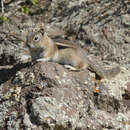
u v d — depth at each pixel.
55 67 10.47
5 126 9.29
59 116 9.25
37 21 14.80
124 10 14.27
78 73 10.84
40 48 10.88
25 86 10.02
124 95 11.27
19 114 9.35
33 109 9.23
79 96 10.18
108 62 12.75
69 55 11.08
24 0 15.86
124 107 11.08
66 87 10.08
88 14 14.54
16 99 9.73
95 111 10.52
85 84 10.55
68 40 12.65
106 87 11.07
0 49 13.37
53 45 11.16
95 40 13.50
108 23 13.92
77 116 9.72
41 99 9.40
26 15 15.11
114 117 10.62
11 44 13.47
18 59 12.84
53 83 9.93
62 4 15.38
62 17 14.84
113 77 11.68
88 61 11.61
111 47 13.23
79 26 14.09
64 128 9.30
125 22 13.84
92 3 14.98
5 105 9.73
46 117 9.10
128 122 10.57
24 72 10.48
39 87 9.78
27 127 8.98
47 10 15.32
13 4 15.71
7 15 15.01
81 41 13.65
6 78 11.66
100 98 10.74
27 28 14.13
